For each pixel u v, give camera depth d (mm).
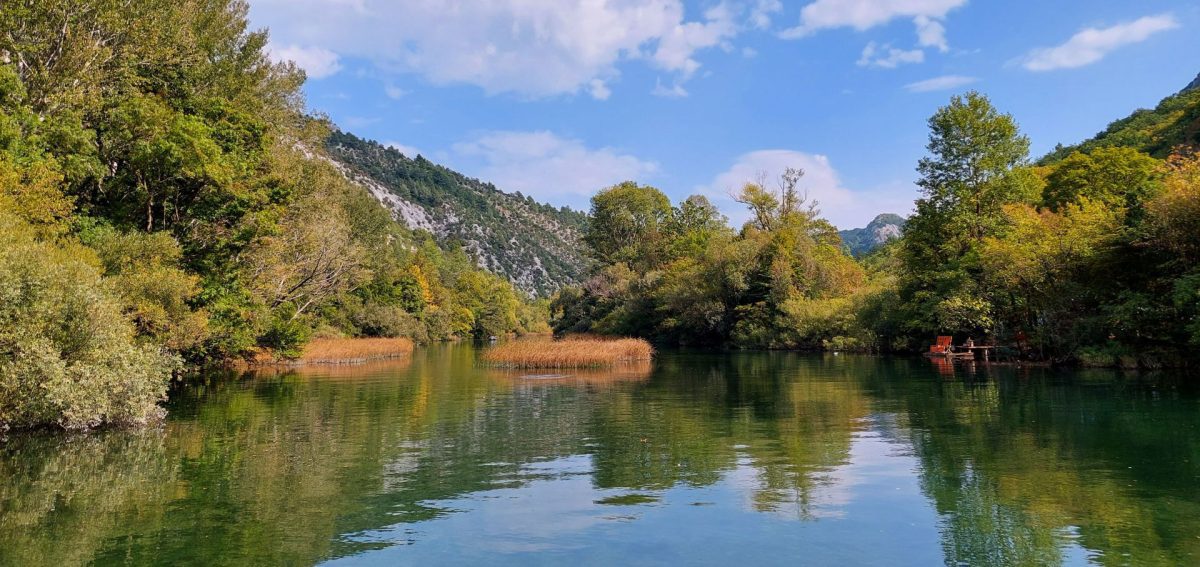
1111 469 9695
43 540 7184
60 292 13773
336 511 8305
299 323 41375
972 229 37688
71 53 22828
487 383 26188
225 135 28422
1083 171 39719
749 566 6328
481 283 122062
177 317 23938
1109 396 17297
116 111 24703
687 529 7469
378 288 77438
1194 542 6688
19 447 12625
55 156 21875
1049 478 9297
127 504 8617
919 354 38969
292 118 39469
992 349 34062
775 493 8914
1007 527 7309
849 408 17000
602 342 39875
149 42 25594
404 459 11469
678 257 78938
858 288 51844
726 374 28891
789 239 55156
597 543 7035
